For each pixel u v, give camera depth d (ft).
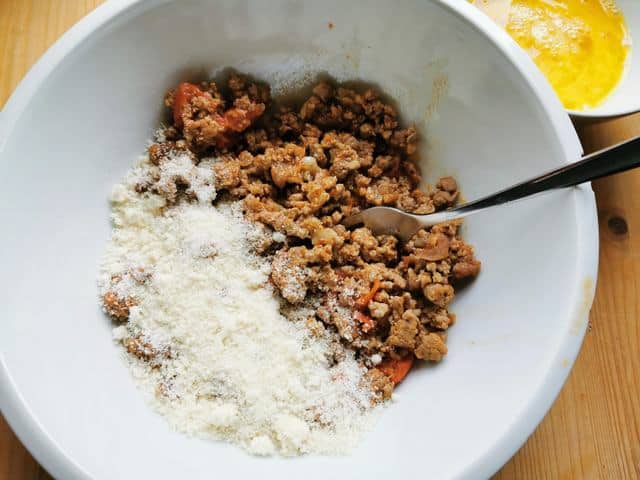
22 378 0.51
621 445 0.64
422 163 0.71
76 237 0.61
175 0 0.59
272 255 0.65
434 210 0.68
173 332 0.60
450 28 0.60
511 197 0.56
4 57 0.69
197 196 0.65
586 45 0.78
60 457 0.49
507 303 0.59
